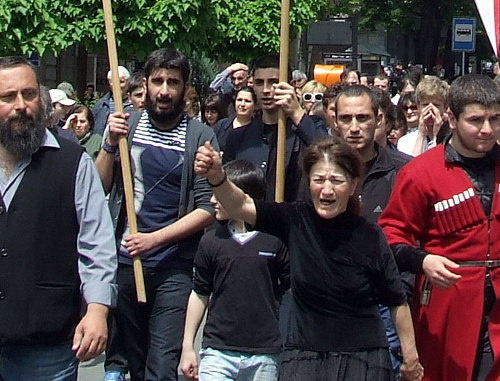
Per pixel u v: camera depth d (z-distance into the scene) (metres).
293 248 7.46
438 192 8.12
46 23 19.67
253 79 10.50
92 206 7.50
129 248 9.38
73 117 15.97
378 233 7.45
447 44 60.09
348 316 7.36
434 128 12.41
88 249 7.47
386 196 9.28
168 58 9.66
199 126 9.84
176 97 9.68
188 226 9.54
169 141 9.73
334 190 7.30
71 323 7.50
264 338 8.99
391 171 9.36
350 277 7.33
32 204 7.36
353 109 9.20
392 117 11.12
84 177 7.50
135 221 9.43
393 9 58.78
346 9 42.09
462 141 8.03
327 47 38.66
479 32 57.78
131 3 19.59
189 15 19.97
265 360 8.98
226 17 21.27
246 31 21.41
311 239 7.41
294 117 9.01
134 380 10.03
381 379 7.35
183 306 9.67
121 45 20.00
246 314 8.97
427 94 12.41
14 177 7.39
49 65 26.75
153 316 9.72
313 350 7.36
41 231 7.36
